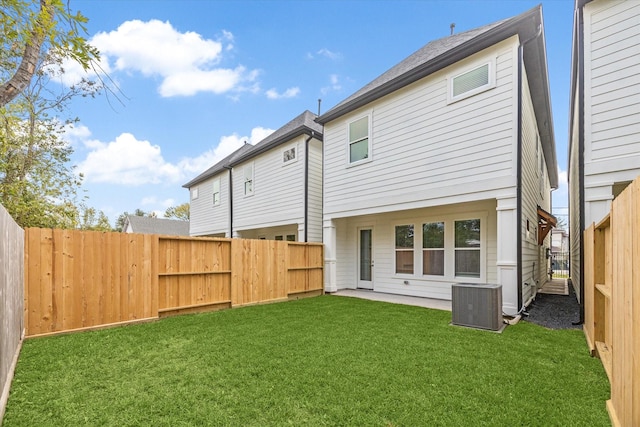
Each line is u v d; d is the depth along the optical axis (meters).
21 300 4.43
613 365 2.57
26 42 3.16
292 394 2.87
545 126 10.30
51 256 5.00
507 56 6.15
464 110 6.76
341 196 9.62
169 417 2.52
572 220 13.58
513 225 5.95
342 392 2.89
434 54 8.09
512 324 5.37
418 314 6.25
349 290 10.24
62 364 3.65
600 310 3.87
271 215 12.47
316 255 9.78
